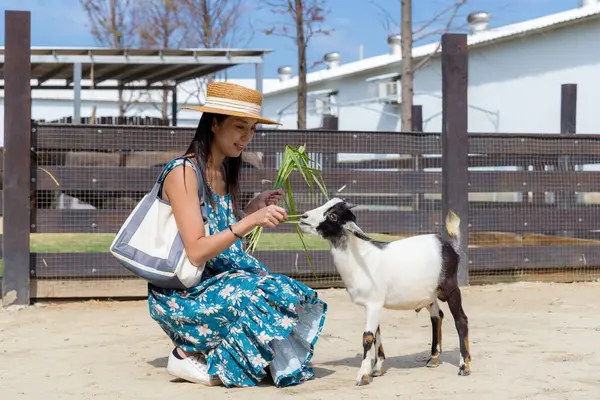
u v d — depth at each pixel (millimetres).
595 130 20391
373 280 5352
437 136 10328
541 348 6438
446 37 10016
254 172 9758
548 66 21734
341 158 23688
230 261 5555
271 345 5211
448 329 7430
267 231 9844
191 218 5188
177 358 5426
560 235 11305
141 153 9891
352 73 29453
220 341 5266
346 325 7645
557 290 9914
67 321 8055
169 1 26719
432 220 10258
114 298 9422
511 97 22984
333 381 5379
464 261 10141
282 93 35312
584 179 10891
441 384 5242
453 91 10031
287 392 5074
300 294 5242
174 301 5273
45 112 32406
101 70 20156
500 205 11367
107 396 5027
